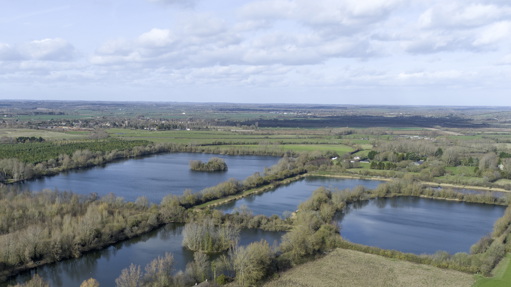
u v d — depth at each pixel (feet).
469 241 562.25
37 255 463.01
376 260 474.90
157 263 424.46
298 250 466.29
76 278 433.07
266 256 431.84
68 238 487.20
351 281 419.54
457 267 452.35
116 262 470.39
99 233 515.09
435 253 488.02
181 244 522.88
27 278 431.02
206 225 534.78
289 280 419.95
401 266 458.91
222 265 435.12
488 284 414.82
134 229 549.54
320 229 533.96
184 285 396.16
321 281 418.51
